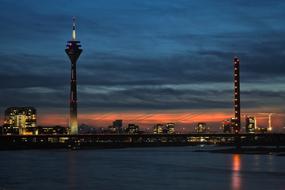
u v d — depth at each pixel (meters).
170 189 165.38
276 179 191.88
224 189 165.00
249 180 188.88
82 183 180.50
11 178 196.50
